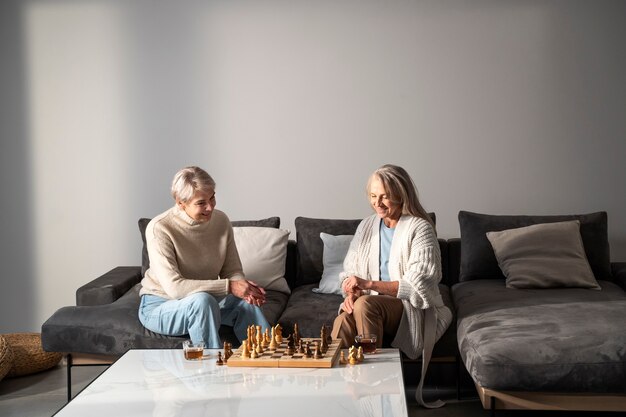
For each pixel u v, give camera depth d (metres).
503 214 4.96
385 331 3.52
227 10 5.00
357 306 3.43
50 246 5.12
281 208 5.05
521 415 3.56
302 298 4.24
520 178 4.95
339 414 2.27
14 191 5.09
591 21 4.86
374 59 4.96
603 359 3.00
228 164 5.06
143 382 2.63
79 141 5.06
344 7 4.96
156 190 5.07
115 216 5.09
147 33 5.03
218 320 3.45
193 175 3.60
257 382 2.61
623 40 4.85
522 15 4.89
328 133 5.01
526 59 4.91
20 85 5.06
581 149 4.91
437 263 3.59
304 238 4.68
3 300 5.15
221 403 2.39
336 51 4.98
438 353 3.67
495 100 4.93
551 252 4.32
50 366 4.45
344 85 4.99
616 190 4.90
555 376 3.01
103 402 2.42
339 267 4.46
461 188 4.98
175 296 3.54
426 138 4.97
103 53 5.04
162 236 3.64
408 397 3.84
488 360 3.05
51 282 5.14
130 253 5.10
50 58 5.05
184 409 2.34
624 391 3.00
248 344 2.90
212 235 3.78
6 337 4.54
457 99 4.95
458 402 3.73
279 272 4.53
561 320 3.37
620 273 4.39
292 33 4.99
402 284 3.48
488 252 4.48
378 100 4.98
